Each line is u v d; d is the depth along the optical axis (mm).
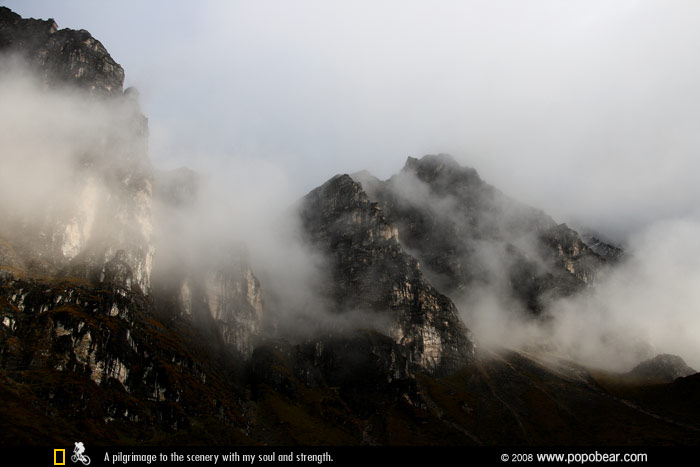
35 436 199250
